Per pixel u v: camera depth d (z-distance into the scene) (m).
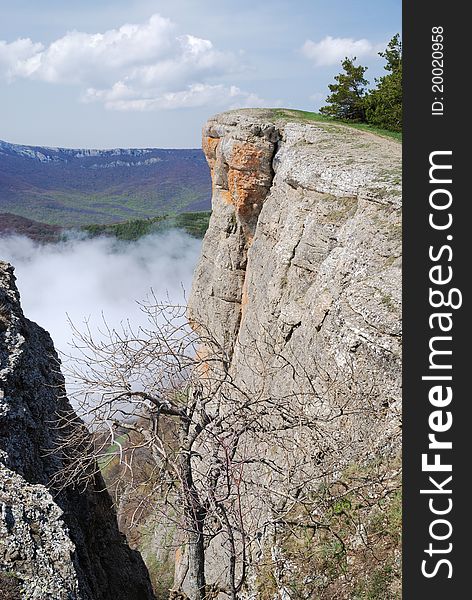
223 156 23.89
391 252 14.33
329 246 17.19
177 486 10.05
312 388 13.09
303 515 11.22
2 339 11.38
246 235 24.47
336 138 21.25
